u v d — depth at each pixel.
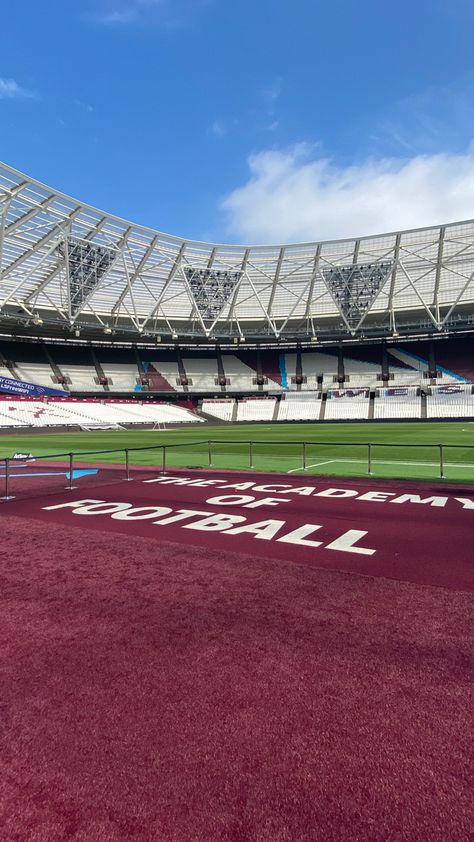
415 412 60.75
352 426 50.62
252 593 4.40
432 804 2.01
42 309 56.25
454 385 62.34
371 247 53.75
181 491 10.20
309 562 5.30
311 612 3.97
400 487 10.48
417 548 5.77
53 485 11.39
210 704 2.73
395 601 4.18
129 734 2.49
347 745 2.37
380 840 1.84
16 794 2.11
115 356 73.81
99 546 6.01
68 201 38.84
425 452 19.77
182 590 4.49
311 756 2.30
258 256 56.47
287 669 3.09
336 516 7.58
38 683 2.96
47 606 4.15
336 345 76.69
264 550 5.75
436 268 54.72
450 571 4.95
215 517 7.58
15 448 25.83
